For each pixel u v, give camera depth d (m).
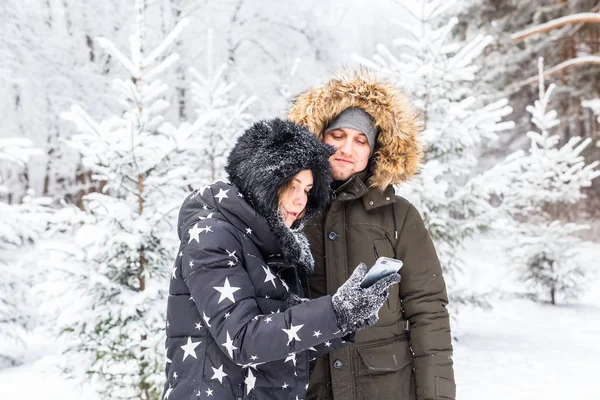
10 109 10.80
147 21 12.19
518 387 4.89
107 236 3.55
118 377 3.44
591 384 4.95
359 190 1.87
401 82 6.30
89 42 11.84
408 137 1.90
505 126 6.21
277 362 1.48
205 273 1.38
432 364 1.85
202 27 12.85
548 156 9.20
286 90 9.16
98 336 3.46
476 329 7.53
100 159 3.67
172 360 1.48
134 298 3.46
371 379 1.83
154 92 3.92
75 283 3.55
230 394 1.41
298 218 1.70
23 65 10.39
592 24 16.84
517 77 17.80
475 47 6.29
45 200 6.25
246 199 1.52
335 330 1.36
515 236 9.49
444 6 6.46
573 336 7.05
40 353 6.59
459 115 6.16
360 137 1.90
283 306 1.48
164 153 3.75
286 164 1.49
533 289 10.09
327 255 1.87
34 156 11.24
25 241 6.32
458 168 6.45
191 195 1.58
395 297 1.90
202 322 1.44
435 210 6.27
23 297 6.26
